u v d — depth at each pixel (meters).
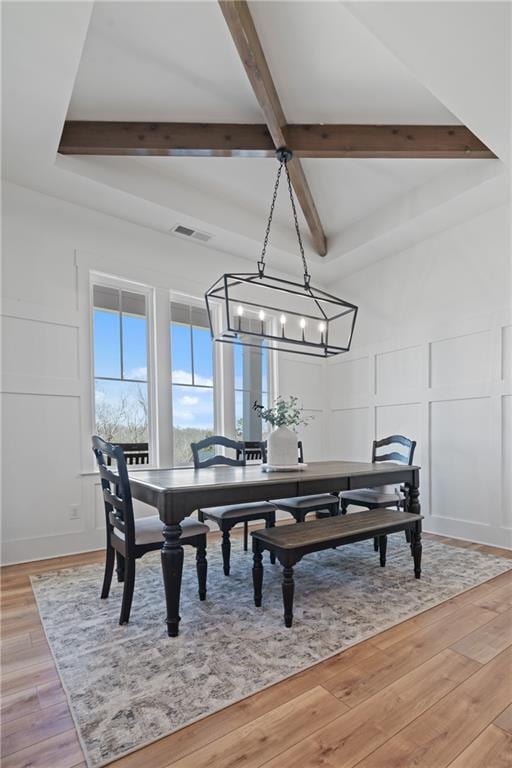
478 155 3.10
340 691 1.53
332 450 5.26
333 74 2.65
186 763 1.22
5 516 2.99
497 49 2.04
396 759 1.23
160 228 3.92
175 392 4.10
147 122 3.02
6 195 3.16
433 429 4.05
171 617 1.94
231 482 2.25
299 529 2.34
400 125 3.10
